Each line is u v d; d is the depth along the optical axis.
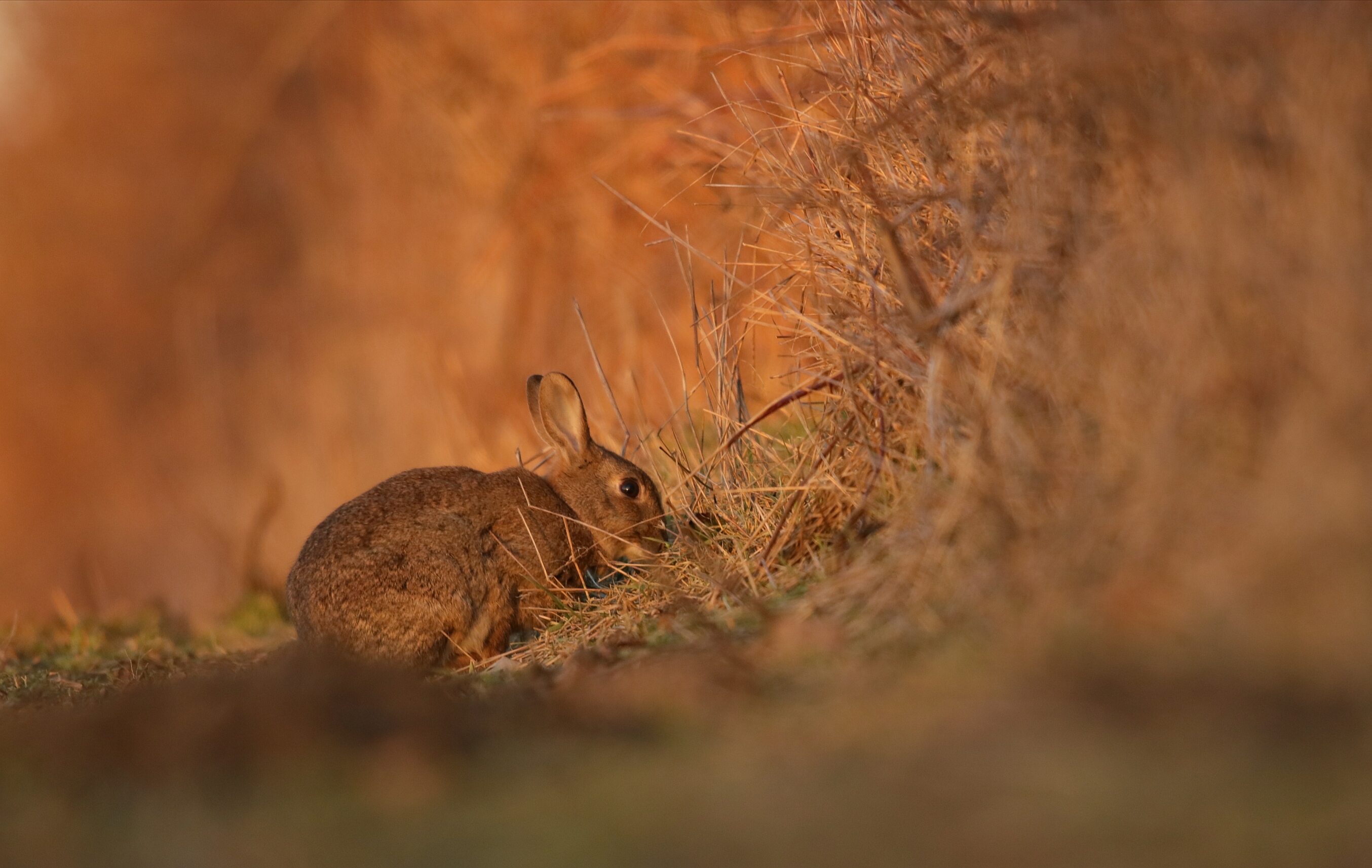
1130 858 4.73
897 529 8.81
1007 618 7.22
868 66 11.01
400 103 25.72
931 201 9.87
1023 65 9.15
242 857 5.42
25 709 10.35
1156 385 7.50
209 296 32.69
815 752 6.04
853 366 10.20
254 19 37.09
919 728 6.12
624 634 10.14
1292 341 7.15
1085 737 5.75
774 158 11.72
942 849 4.92
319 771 6.29
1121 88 8.16
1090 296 8.03
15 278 38.31
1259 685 5.92
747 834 5.20
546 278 21.73
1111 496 7.38
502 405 20.92
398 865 5.20
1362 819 4.82
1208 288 7.40
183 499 29.02
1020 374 8.38
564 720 6.91
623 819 5.46
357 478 23.44
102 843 5.72
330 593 11.54
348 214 27.47
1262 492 6.79
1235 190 7.54
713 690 7.13
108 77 39.84
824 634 7.79
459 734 6.68
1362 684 5.83
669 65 20.98
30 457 35.94
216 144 34.19
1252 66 7.79
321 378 26.53
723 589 9.60
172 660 13.69
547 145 22.34
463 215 24.02
